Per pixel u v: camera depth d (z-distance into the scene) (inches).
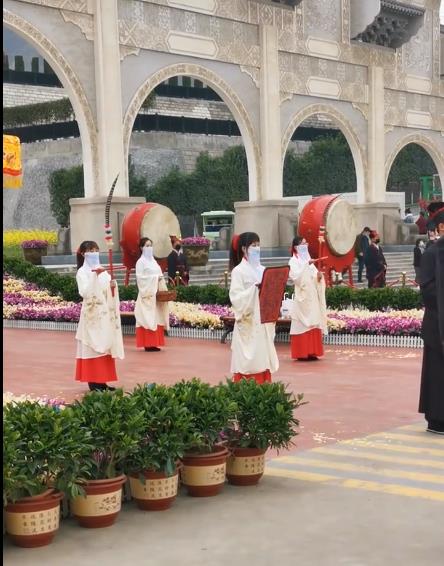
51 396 387.2
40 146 1893.5
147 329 547.5
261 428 232.2
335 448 279.6
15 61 1943.9
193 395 230.5
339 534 191.8
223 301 682.8
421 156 2181.3
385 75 1210.6
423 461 260.1
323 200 725.9
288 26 1063.6
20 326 710.5
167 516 208.2
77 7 845.8
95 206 864.3
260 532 194.2
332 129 2207.2
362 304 650.2
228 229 1117.1
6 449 183.2
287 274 336.2
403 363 481.7
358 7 1151.6
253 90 1031.0
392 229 1187.3
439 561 174.6
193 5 949.8
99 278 384.5
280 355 524.7
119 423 206.5
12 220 1908.2
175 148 1924.2
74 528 200.4
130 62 892.6
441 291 276.5
